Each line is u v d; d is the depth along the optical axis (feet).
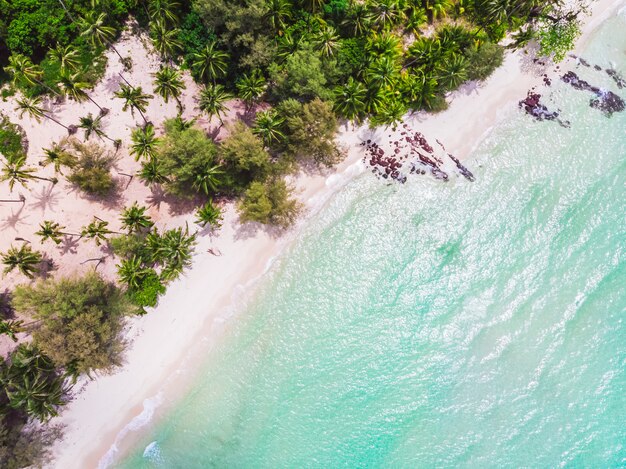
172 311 107.76
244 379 106.93
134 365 106.22
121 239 102.47
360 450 104.58
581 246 110.93
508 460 103.86
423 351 108.78
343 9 108.78
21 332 104.88
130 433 104.78
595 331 108.17
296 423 105.50
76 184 110.22
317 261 110.93
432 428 105.50
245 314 108.78
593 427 104.53
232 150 99.60
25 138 110.93
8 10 106.32
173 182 104.22
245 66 108.17
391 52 109.09
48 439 102.73
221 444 104.37
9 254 98.02
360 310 110.11
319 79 100.89
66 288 96.94
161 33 99.55
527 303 109.60
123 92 100.32
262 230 110.52
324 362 108.06
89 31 98.43
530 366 107.34
